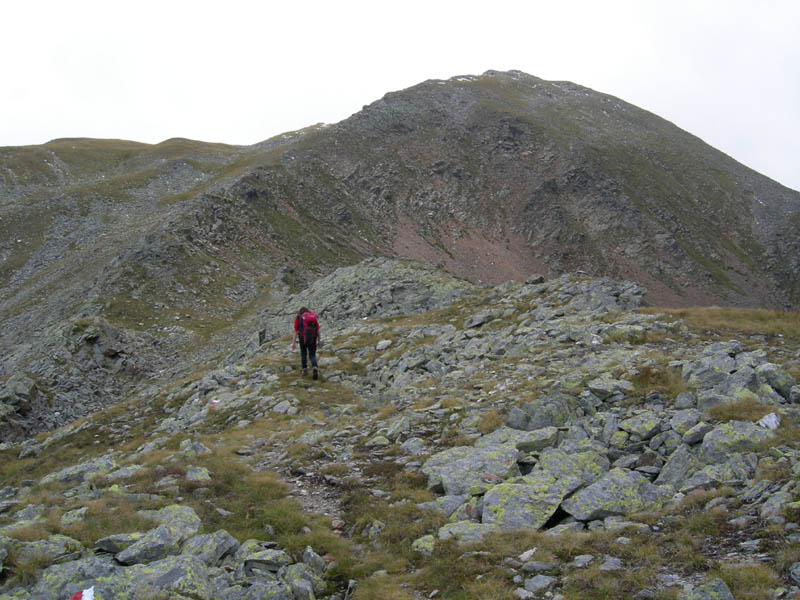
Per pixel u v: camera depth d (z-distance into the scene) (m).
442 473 11.52
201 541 8.91
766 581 6.42
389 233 162.38
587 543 8.36
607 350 18.72
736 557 7.18
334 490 12.38
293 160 178.12
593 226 189.00
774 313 22.27
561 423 13.31
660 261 179.12
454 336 25.95
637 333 19.67
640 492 9.67
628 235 186.38
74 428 27.47
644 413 12.82
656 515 8.93
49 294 80.50
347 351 29.03
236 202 122.44
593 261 174.62
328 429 17.45
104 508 10.33
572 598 6.82
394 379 23.25
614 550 7.92
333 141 197.75
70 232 112.06
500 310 28.09
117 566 7.96
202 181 161.00
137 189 144.75
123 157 196.50
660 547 7.85
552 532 8.90
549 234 183.12
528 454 11.96
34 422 37.25
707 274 178.12
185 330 62.19
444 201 189.25
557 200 197.50
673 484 9.98
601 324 21.50
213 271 81.75
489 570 8.02
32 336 61.09
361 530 10.22
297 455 14.99
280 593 7.56
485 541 8.83
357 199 172.38
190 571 7.76
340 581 8.64
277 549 9.41
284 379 25.08
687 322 21.08
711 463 10.24
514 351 21.52
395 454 13.89
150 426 25.14
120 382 48.75
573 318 23.48
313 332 25.23
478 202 193.88
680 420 11.85
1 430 34.22
